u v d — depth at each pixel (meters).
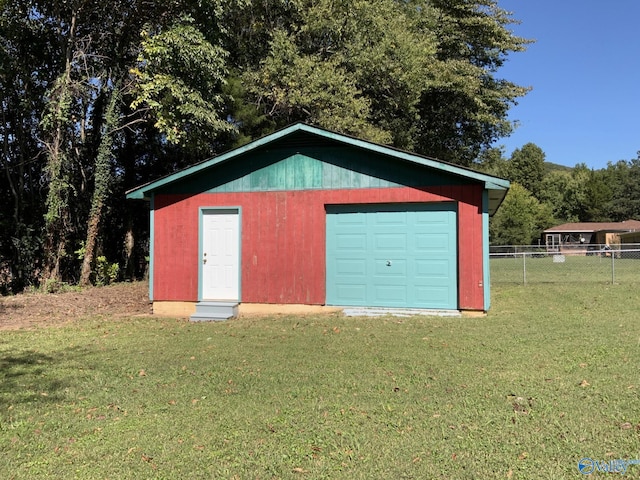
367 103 17.95
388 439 3.83
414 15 22.00
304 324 8.82
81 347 7.39
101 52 15.72
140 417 4.41
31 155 15.91
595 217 66.06
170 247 10.72
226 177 10.52
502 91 24.95
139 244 20.16
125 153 18.30
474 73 22.31
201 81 14.38
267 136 9.87
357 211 10.09
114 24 15.48
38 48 15.02
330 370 5.74
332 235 10.20
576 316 9.02
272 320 9.41
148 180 19.28
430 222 9.73
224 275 10.52
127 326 9.19
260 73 16.94
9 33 13.79
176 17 14.59
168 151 18.70
